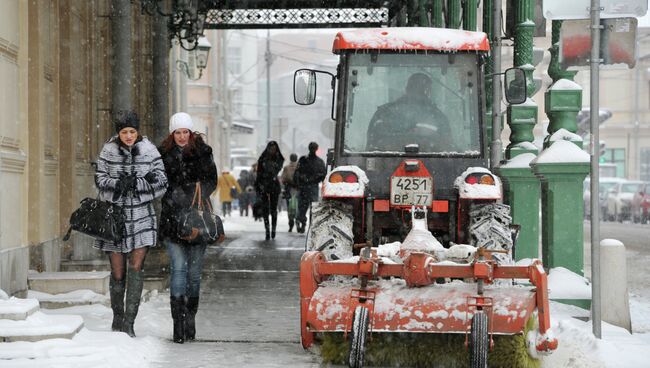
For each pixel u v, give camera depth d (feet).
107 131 106.52
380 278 51.44
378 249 51.93
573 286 69.92
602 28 59.36
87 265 80.84
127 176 55.52
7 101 67.05
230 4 150.71
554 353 52.80
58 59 82.33
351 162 63.82
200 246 58.39
